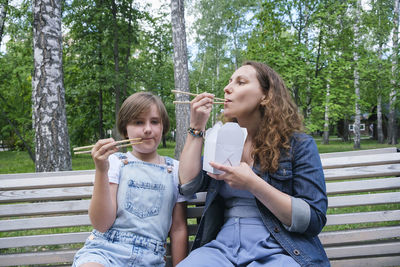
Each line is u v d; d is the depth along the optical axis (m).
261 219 1.39
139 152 1.55
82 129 15.73
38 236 1.64
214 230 1.53
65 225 1.66
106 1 13.09
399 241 1.77
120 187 1.45
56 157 4.57
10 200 1.62
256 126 1.54
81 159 15.00
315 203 1.29
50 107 4.55
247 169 1.25
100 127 15.00
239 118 1.51
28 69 10.47
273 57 8.78
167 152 17.30
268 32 9.45
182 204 1.60
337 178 1.73
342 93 9.55
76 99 14.88
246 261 1.28
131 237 1.39
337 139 33.97
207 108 1.50
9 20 9.84
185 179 1.52
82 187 1.67
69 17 12.79
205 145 1.33
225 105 1.50
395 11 14.64
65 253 1.67
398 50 9.95
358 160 1.74
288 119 1.45
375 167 1.74
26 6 9.34
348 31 9.36
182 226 1.58
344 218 1.72
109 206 1.31
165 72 14.91
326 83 9.08
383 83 10.40
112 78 12.80
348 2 9.24
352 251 1.71
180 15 8.92
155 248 1.42
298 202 1.26
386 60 10.20
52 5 4.55
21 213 1.63
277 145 1.41
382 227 1.75
